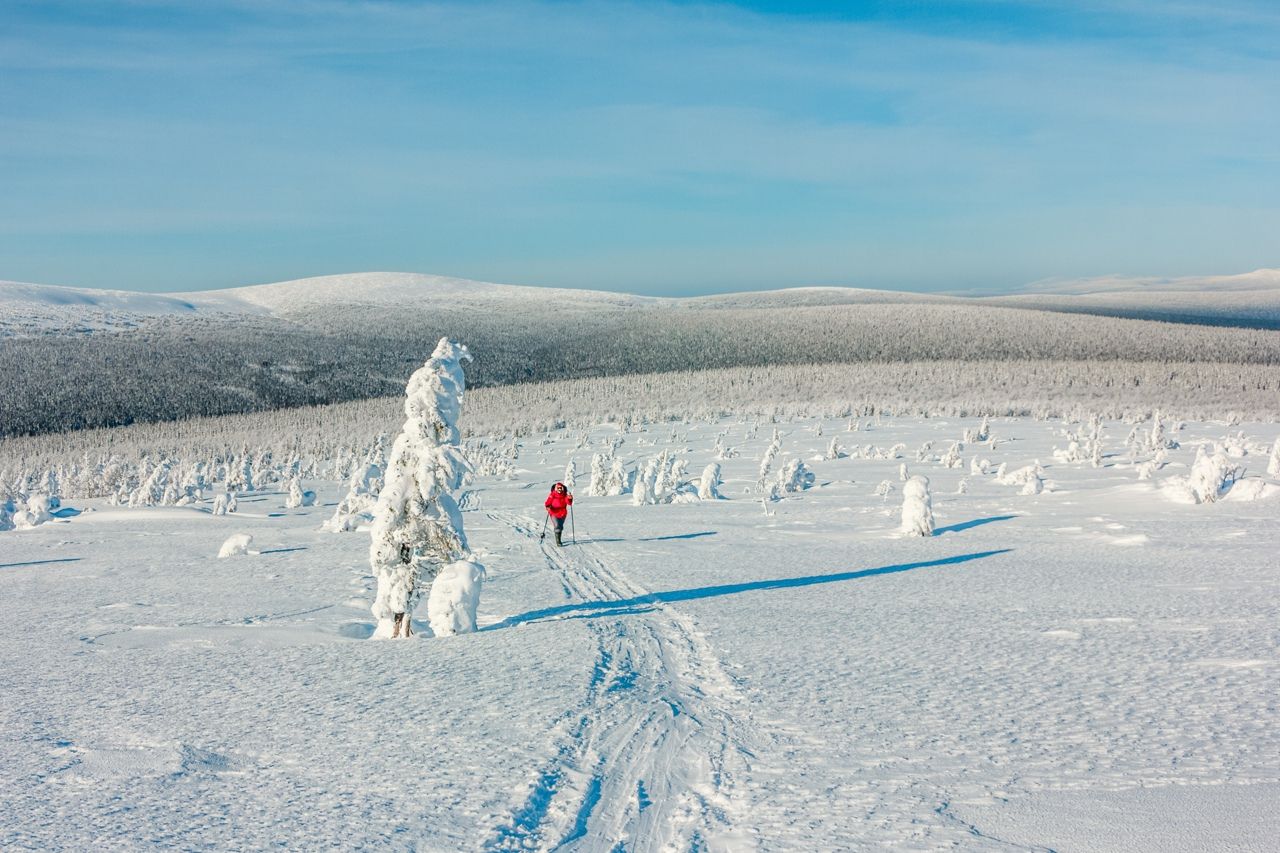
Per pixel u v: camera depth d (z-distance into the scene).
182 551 27.45
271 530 34.75
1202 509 26.19
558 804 5.69
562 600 15.41
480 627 13.27
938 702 7.93
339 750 6.89
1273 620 11.27
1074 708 7.55
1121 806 5.25
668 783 6.10
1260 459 45.16
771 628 11.96
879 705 7.90
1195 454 50.94
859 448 66.81
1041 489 35.28
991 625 11.73
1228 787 5.49
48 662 11.27
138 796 5.89
